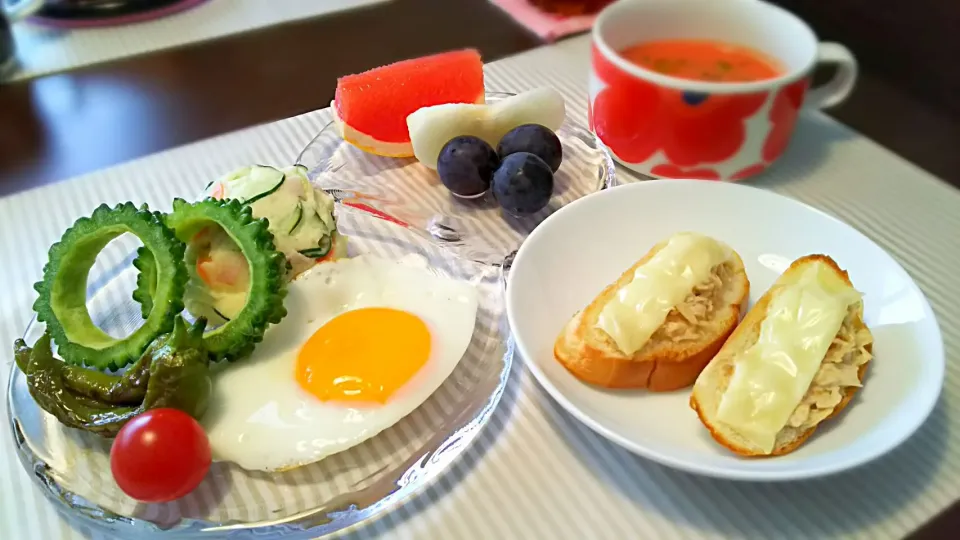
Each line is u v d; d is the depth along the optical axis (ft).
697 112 0.88
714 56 1.03
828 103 1.02
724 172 0.95
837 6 1.52
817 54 0.92
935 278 0.85
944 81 1.28
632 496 0.63
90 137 1.11
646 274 0.69
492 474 0.65
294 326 0.75
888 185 1.01
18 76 1.25
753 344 0.66
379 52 1.32
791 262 0.79
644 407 0.67
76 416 0.63
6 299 0.82
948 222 0.94
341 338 0.72
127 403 0.64
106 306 0.80
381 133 1.01
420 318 0.76
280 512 0.61
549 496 0.63
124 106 1.18
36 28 1.38
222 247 0.75
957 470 0.65
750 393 0.61
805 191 0.99
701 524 0.61
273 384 0.70
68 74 1.26
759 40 1.01
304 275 0.79
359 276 0.80
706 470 0.56
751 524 0.61
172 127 1.13
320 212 0.82
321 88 1.22
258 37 1.37
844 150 1.08
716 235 0.83
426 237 0.90
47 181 1.02
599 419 0.62
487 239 0.90
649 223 0.83
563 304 0.76
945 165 1.09
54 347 0.73
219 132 1.12
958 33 1.41
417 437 0.67
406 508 0.62
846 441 0.61
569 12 1.40
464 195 0.94
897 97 1.25
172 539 0.59
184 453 0.58
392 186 0.99
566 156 1.02
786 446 0.60
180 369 0.62
